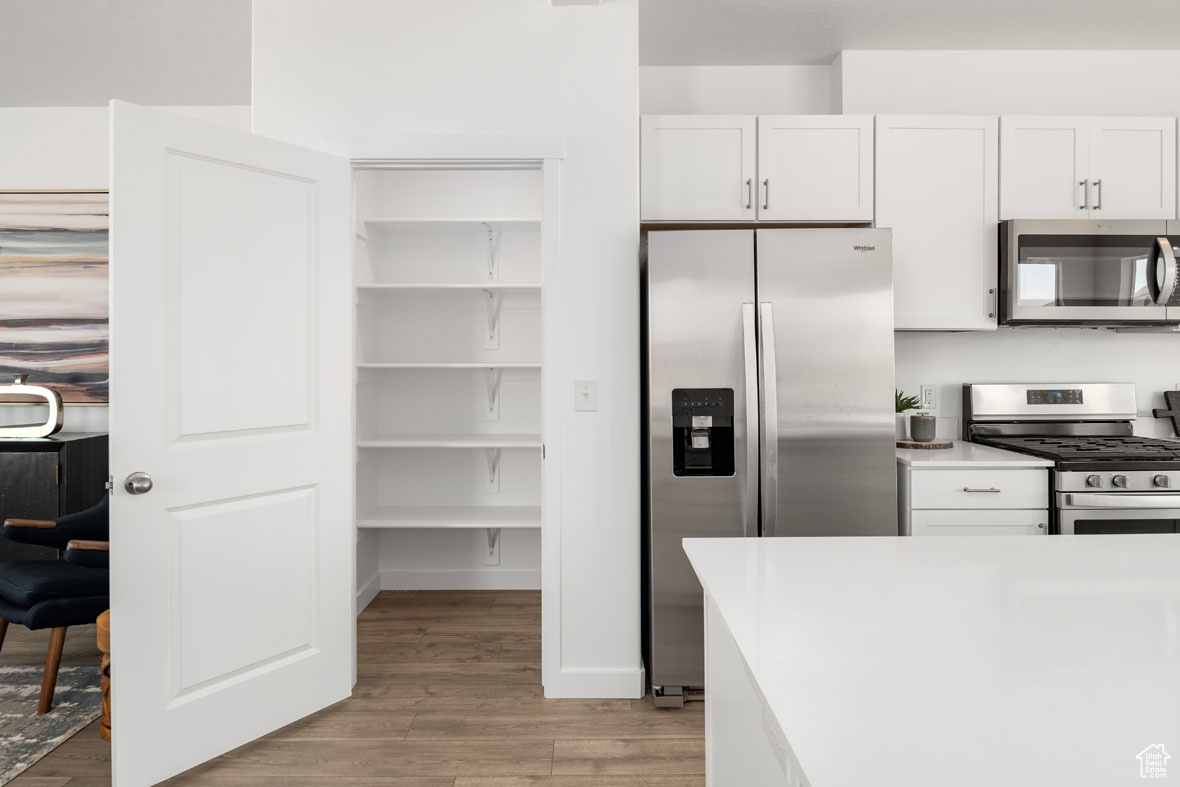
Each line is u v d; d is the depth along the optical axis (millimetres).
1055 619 1094
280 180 2402
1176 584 1269
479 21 2660
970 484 2775
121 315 1997
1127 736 740
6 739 2340
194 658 2178
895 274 3102
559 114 2662
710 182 3051
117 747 2008
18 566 2717
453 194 3873
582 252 2670
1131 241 3033
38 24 3062
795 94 3566
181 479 2131
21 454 3508
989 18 3105
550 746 2322
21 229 3896
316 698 2521
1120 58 3418
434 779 2131
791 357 2602
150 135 2053
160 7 2936
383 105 2650
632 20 2668
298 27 2648
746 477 2578
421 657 3021
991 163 3096
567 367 2672
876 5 3002
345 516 2600
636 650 2689
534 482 3914
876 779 665
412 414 3900
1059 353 3500
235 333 2275
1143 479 2738
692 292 2598
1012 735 744
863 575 1342
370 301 3666
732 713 1248
